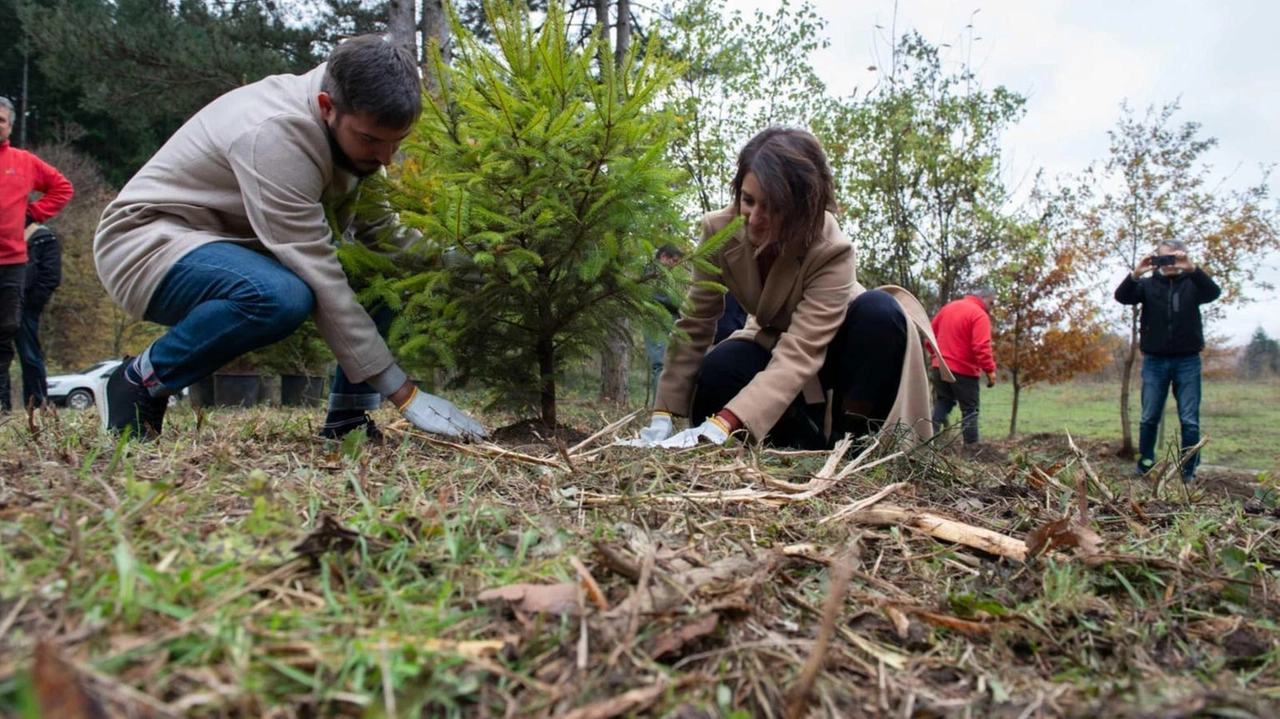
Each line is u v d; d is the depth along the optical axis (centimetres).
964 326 643
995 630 137
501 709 101
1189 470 463
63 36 1195
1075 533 175
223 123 234
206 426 278
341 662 102
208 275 225
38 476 168
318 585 125
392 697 96
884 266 789
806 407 312
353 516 155
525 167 250
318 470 197
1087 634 138
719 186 810
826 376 313
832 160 789
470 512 165
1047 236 809
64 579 112
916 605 146
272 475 184
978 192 760
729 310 442
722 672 115
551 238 254
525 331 281
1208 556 180
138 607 103
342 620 112
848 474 221
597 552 143
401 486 184
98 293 1563
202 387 679
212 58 1184
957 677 125
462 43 251
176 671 94
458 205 229
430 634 112
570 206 246
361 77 220
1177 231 812
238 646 99
